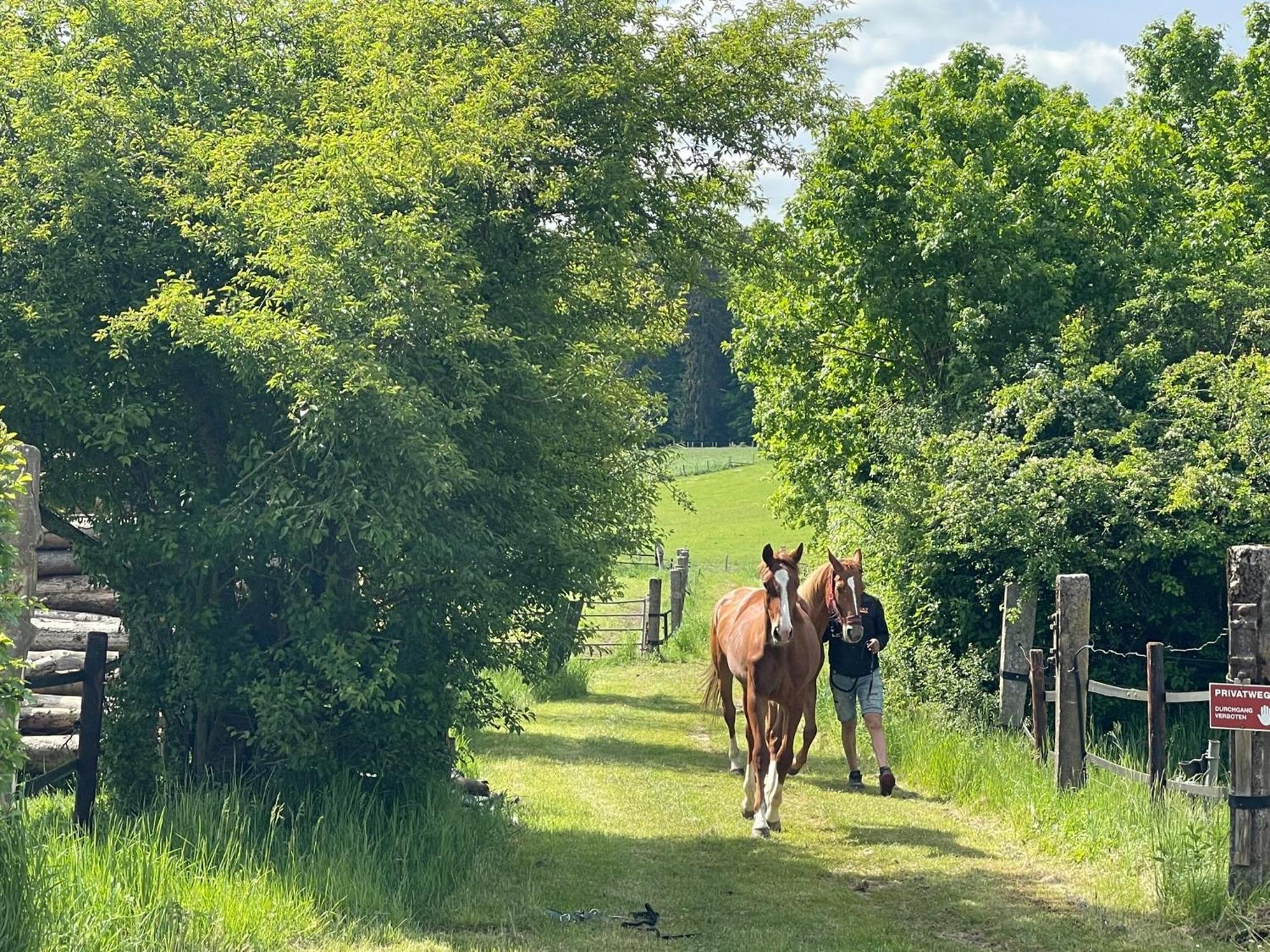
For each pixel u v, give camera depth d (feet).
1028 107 70.33
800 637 34.63
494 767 45.68
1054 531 44.29
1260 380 45.27
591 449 35.76
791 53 39.65
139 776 29.76
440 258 29.07
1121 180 60.29
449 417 28.04
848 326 70.85
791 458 76.38
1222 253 60.64
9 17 32.17
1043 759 39.06
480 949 23.03
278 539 28.66
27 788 30.09
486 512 31.27
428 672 30.32
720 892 28.84
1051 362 53.36
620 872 30.30
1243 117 80.59
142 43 33.06
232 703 30.12
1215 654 45.29
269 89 34.32
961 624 48.57
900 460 52.44
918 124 68.74
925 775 41.39
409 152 30.04
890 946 24.57
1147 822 29.94
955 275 61.57
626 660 84.07
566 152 35.83
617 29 36.29
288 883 24.29
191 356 29.58
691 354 328.70
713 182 41.68
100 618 40.19
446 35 36.01
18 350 28.14
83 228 29.07
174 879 22.67
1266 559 25.02
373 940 22.98
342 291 27.76
